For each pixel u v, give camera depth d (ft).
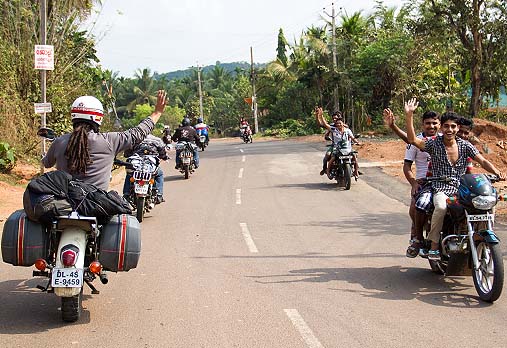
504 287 23.18
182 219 38.68
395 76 126.52
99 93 88.38
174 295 22.00
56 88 66.33
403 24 123.85
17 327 18.54
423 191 23.66
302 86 171.94
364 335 17.84
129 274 25.00
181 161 61.82
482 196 21.18
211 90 308.81
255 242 31.53
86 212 18.28
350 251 29.53
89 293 22.26
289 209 42.55
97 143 19.42
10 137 58.65
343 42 137.49
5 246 18.37
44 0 48.98
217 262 27.17
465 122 24.95
